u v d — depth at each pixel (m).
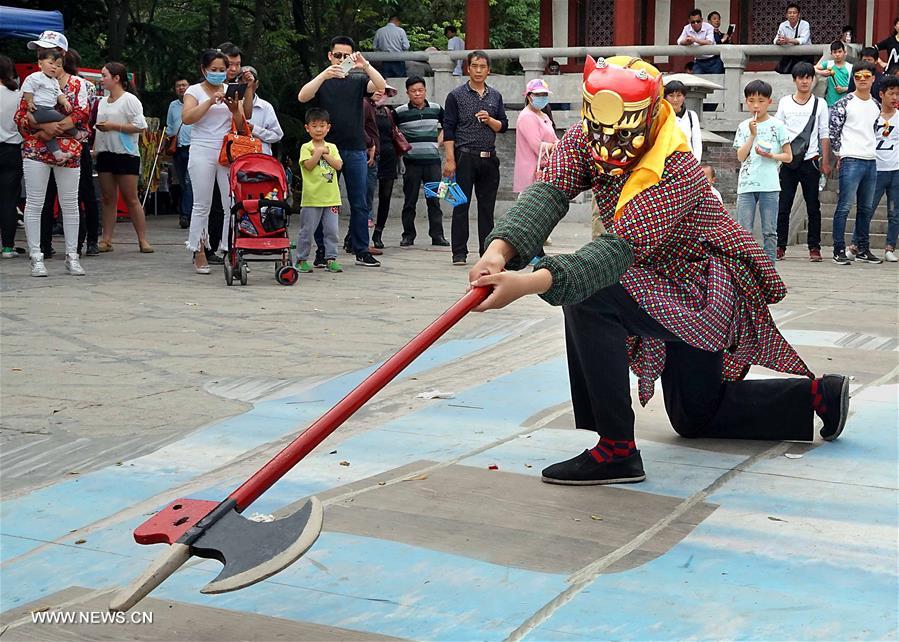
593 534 3.65
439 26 28.91
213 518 2.75
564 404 5.39
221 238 11.10
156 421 5.09
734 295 4.16
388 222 17.17
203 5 23.06
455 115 11.02
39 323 7.55
